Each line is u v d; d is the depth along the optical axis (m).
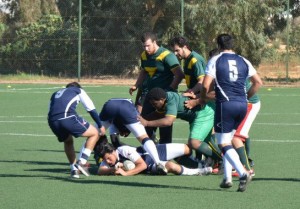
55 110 21.84
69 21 79.00
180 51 24.50
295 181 21.39
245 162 21.25
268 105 49.56
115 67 75.75
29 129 36.00
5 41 79.75
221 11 71.94
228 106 19.25
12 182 21.39
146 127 24.34
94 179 21.89
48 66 77.50
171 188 20.27
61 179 21.95
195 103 22.44
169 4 75.31
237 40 73.25
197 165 23.34
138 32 76.12
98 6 77.38
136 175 22.67
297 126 37.19
